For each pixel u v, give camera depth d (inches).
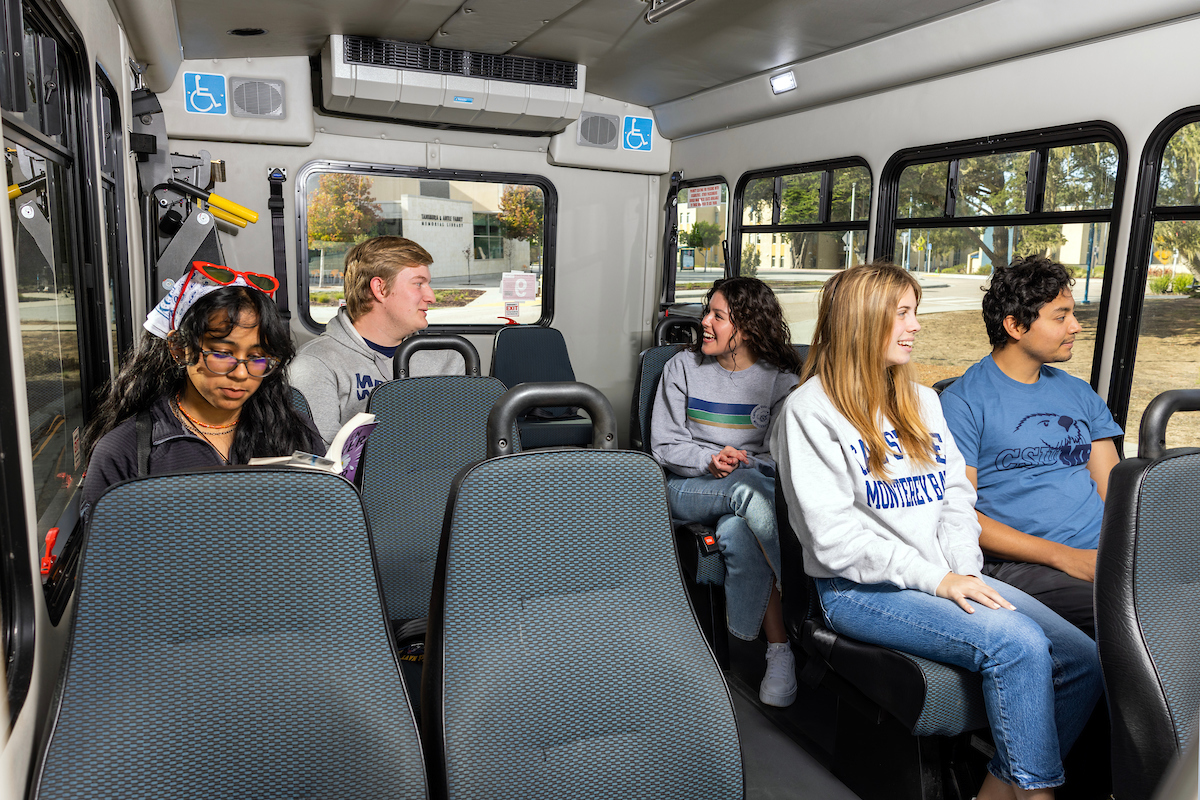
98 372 91.3
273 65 181.8
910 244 148.3
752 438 116.1
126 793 37.8
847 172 162.4
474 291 220.1
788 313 181.8
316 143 195.5
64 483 73.4
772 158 181.9
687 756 48.9
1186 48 104.4
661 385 123.1
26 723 43.0
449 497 46.6
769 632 104.6
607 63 183.3
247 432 63.0
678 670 49.6
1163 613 57.3
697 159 211.6
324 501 42.7
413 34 166.4
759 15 138.2
